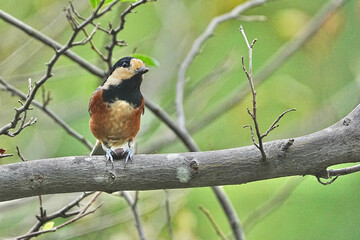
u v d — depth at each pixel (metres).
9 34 14.03
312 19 14.29
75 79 14.48
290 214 12.09
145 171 6.66
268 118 14.21
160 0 14.88
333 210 11.89
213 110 13.27
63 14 14.02
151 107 10.39
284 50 13.67
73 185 6.61
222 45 14.77
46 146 13.42
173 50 14.75
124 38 15.04
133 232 11.67
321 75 14.27
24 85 14.15
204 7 14.44
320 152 6.65
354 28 14.41
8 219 12.63
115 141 9.25
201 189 12.84
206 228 12.48
